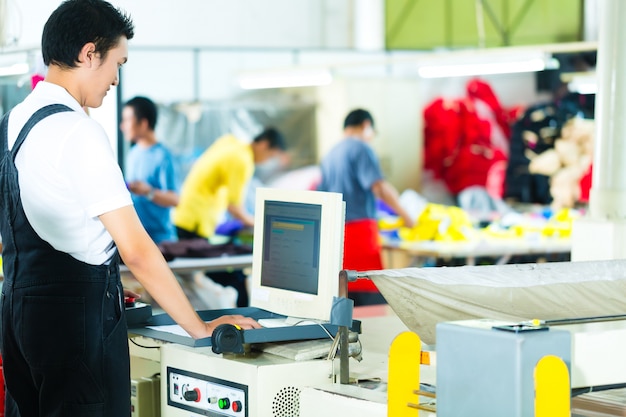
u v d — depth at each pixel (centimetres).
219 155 903
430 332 230
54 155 232
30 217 236
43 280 236
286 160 939
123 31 246
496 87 1028
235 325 245
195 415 260
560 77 1012
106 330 241
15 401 252
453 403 181
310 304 266
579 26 944
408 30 943
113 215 232
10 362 248
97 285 239
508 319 228
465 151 1021
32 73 482
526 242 867
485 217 1016
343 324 230
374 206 775
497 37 915
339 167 768
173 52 897
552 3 930
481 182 1027
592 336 198
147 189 762
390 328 338
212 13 913
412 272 229
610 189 367
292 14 950
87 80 244
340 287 230
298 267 271
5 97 679
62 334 236
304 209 270
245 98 926
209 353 258
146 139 769
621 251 356
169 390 270
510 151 1027
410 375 202
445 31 932
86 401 239
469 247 836
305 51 959
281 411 243
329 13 965
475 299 231
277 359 249
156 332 271
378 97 984
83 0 241
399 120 996
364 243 761
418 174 1009
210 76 913
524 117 1023
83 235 236
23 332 238
